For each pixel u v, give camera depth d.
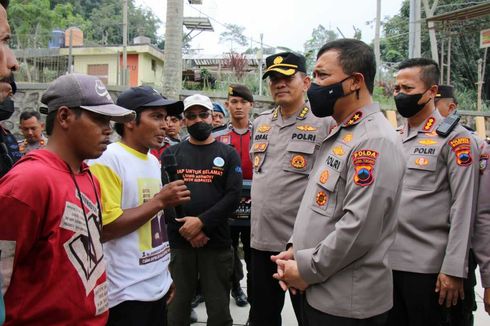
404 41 19.28
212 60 18.86
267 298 2.67
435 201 2.32
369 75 1.84
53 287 1.39
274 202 2.58
